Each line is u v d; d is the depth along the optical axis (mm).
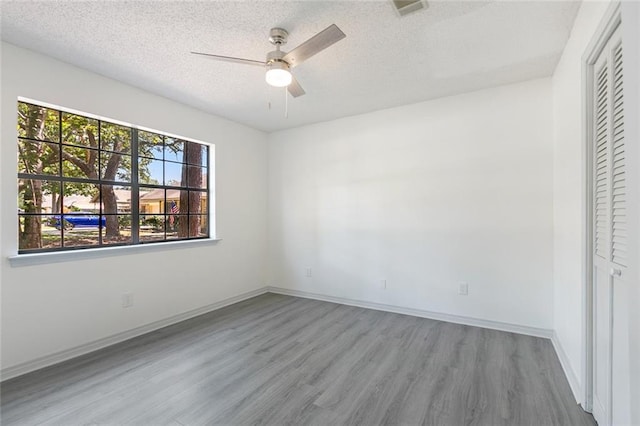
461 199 3260
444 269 3359
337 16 1965
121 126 3062
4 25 2023
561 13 1949
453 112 3291
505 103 3035
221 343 2789
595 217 1769
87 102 2652
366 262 3855
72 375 2232
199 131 3658
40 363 2344
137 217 3199
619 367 1450
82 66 2594
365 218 3859
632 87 846
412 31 2131
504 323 3053
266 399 1946
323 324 3266
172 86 3004
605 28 1479
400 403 1903
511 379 2160
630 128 860
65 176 2701
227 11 1912
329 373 2256
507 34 2170
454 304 3305
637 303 835
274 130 4594
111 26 2055
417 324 3254
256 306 3936
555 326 2740
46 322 2387
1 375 2160
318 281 4246
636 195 832
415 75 2809
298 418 1769
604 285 1634
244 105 3537
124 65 2586
